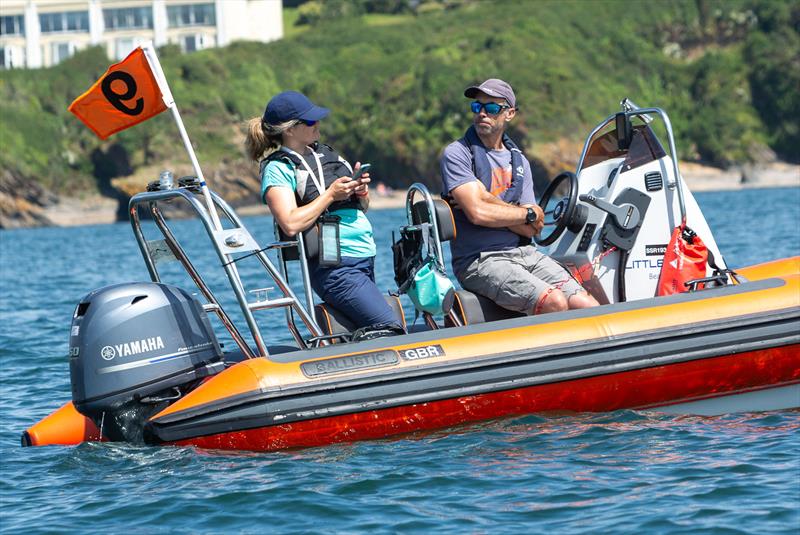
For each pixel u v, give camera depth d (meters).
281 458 18.06
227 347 31.39
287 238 19.44
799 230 76.12
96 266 79.62
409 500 16.17
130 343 18.31
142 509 16.23
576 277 21.64
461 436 18.81
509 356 18.94
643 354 19.44
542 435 18.78
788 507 15.34
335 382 18.22
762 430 19.12
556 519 15.26
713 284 21.28
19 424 22.95
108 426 19.20
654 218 21.45
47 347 33.94
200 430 18.03
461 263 20.59
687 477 16.72
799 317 20.16
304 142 19.25
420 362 18.64
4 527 15.84
